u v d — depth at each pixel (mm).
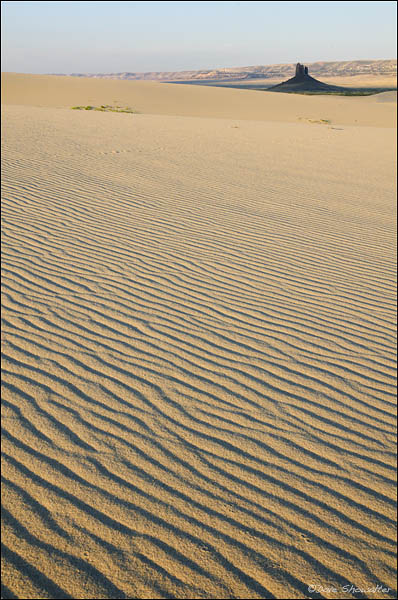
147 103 39219
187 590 2180
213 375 3787
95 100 38875
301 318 4828
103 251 6082
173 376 3729
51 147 12359
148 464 2871
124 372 3723
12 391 3389
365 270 6270
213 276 5652
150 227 7137
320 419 3393
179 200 8688
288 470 2920
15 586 2125
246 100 43500
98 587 2158
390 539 2520
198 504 2629
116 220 7301
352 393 3701
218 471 2865
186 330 4414
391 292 5625
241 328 4535
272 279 5723
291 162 13930
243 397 3562
